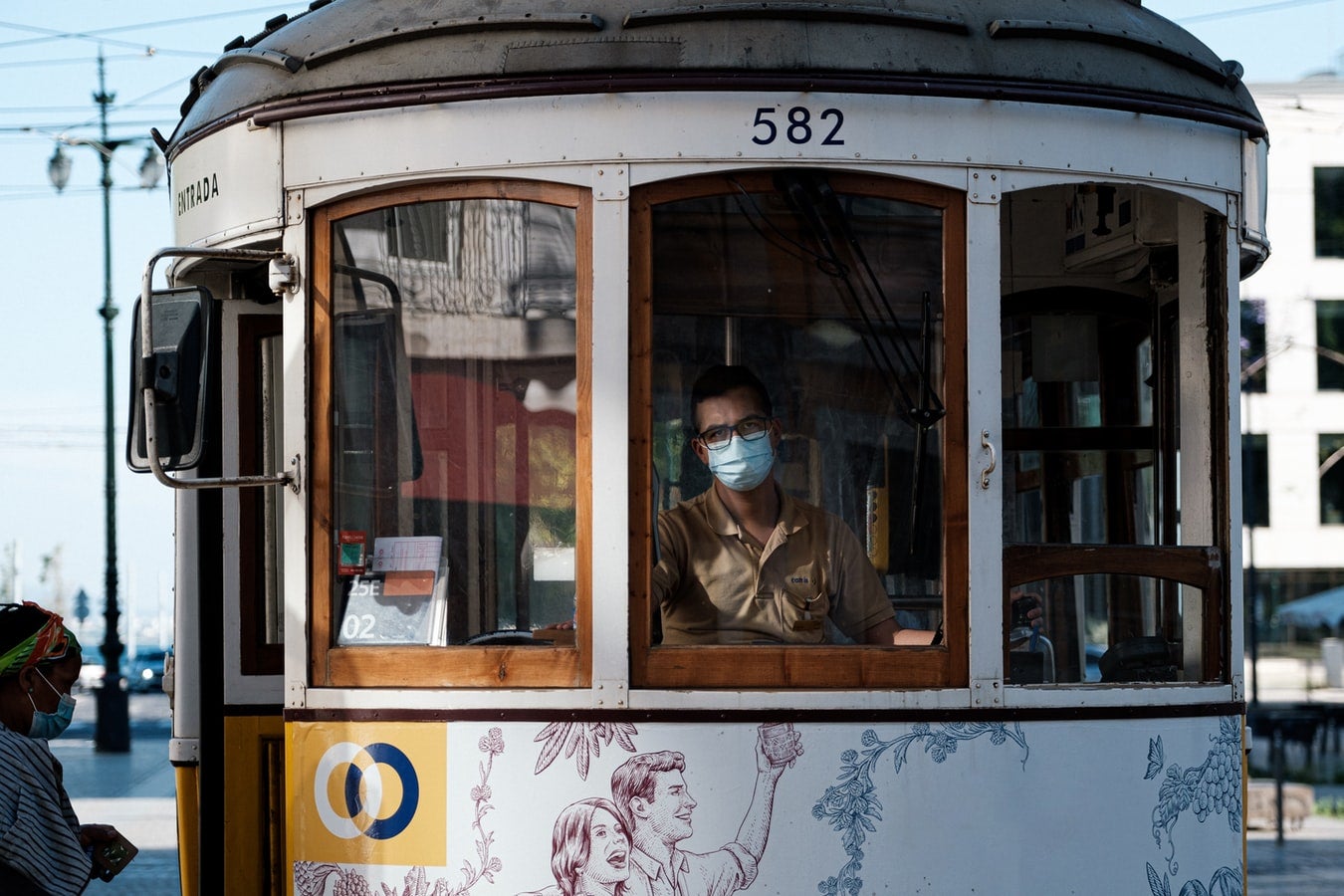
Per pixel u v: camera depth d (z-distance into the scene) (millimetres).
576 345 3643
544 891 3555
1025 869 3615
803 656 3609
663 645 3605
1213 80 4082
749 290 3660
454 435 3730
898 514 3676
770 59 3625
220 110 4066
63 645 4215
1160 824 3748
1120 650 4258
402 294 3777
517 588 3670
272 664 5078
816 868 3533
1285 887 12359
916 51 3689
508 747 3594
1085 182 3785
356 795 3688
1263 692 39656
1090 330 5289
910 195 3684
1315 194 39656
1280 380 40219
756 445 3658
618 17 3707
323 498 3795
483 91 3676
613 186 3631
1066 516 5289
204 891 4973
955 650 3648
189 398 3566
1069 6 3949
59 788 4176
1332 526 40531
